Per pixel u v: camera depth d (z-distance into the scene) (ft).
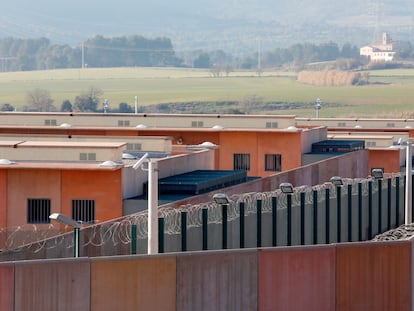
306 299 158.30
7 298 139.44
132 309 146.61
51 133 339.36
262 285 155.22
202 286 151.02
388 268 163.94
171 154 283.79
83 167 229.25
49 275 141.59
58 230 198.49
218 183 246.88
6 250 159.84
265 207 200.23
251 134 349.20
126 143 262.67
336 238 231.09
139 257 146.72
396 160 364.38
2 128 338.95
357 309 162.09
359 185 246.47
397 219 277.03
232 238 188.96
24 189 230.68
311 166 290.35
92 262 144.05
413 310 166.40
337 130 451.12
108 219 230.48
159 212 174.19
